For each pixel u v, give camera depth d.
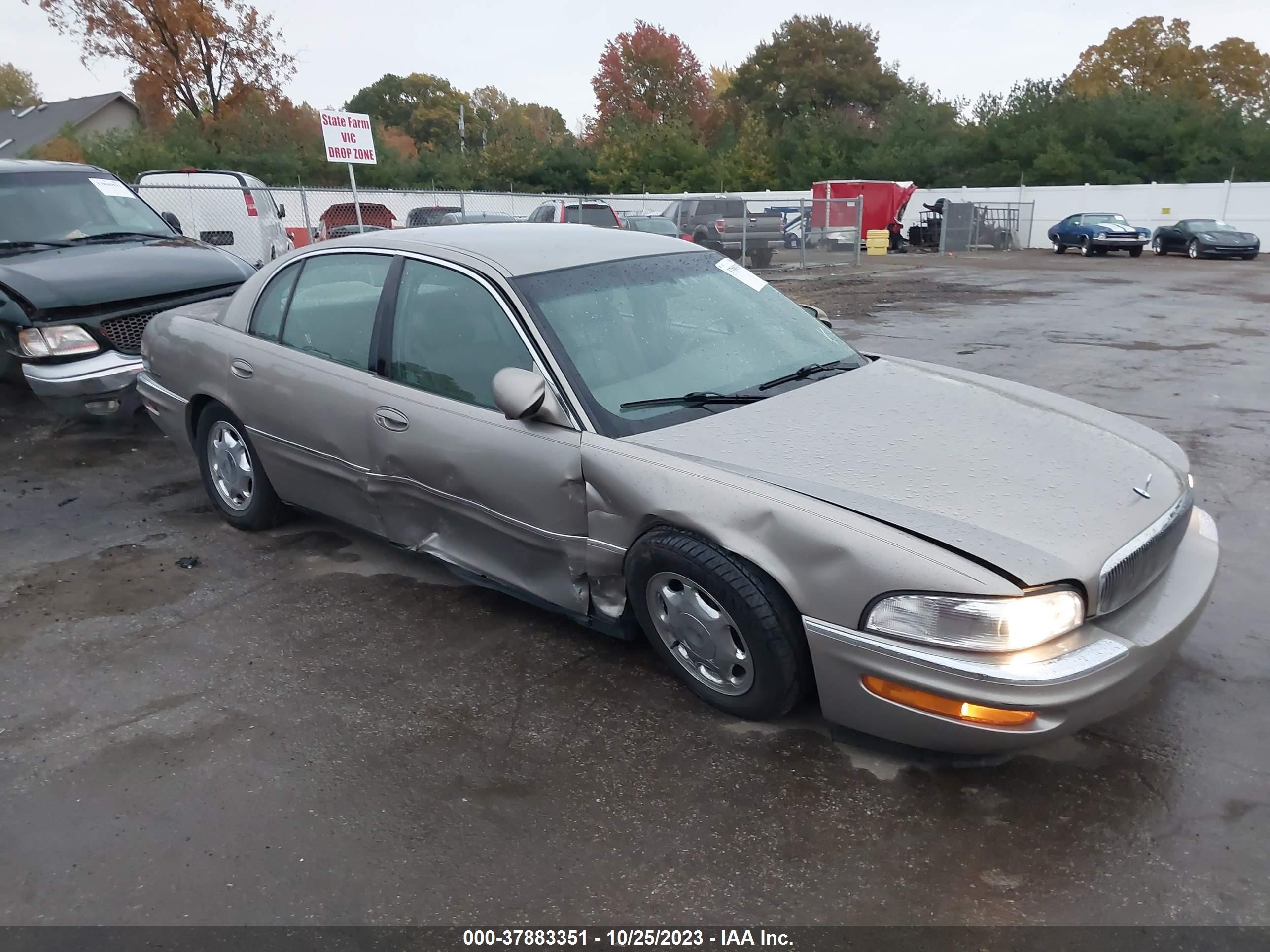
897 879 2.52
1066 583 2.63
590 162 48.41
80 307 6.23
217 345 4.69
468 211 24.91
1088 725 2.79
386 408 3.86
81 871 2.59
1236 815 2.75
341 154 11.40
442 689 3.46
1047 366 9.57
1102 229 30.72
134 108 51.47
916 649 2.65
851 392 3.64
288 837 2.71
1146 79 56.84
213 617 4.05
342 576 4.44
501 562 3.71
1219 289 18.08
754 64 72.50
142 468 6.12
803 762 3.00
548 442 3.36
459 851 2.65
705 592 3.07
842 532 2.75
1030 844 2.64
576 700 3.38
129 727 3.26
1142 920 2.38
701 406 3.48
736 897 2.47
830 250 25.50
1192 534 3.36
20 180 7.39
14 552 4.77
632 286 3.87
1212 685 3.44
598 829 2.72
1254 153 38.19
